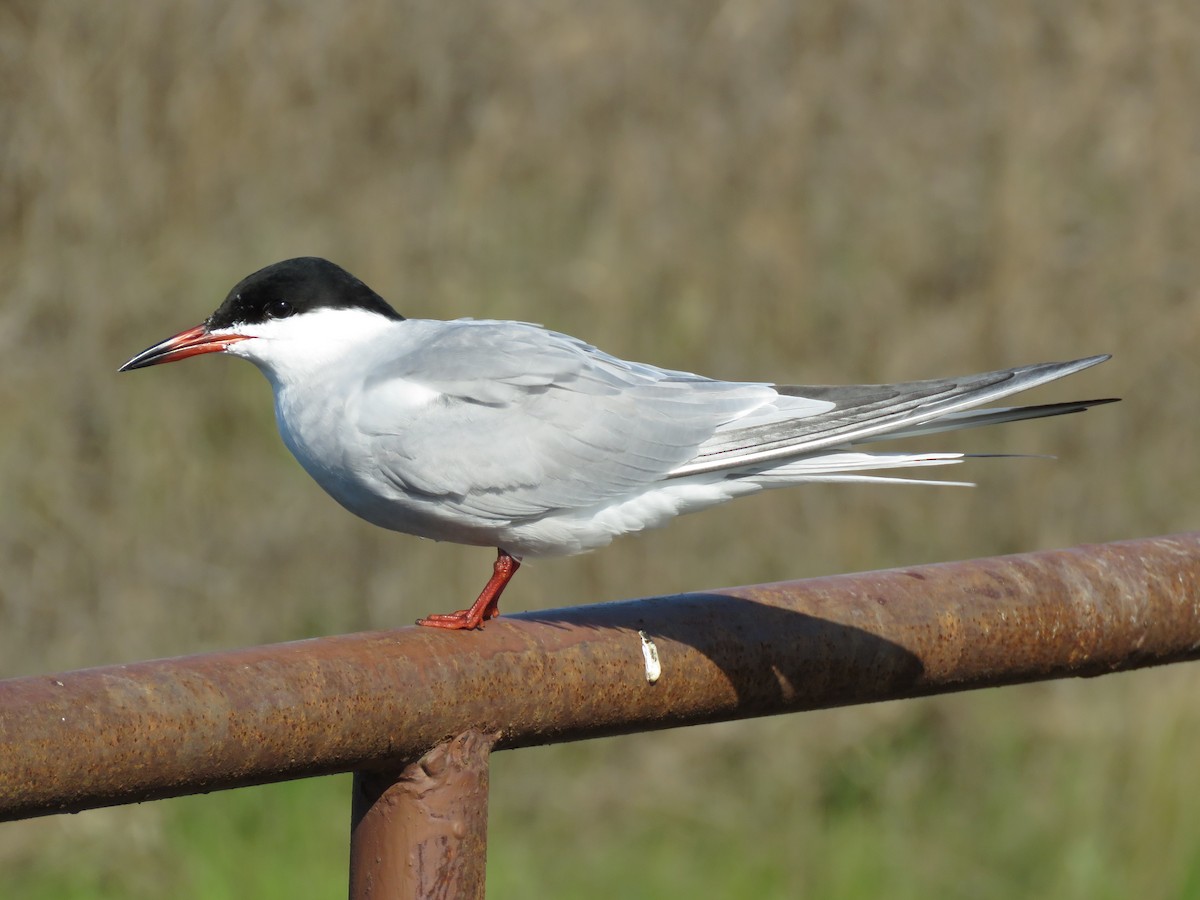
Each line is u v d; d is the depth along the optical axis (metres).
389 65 13.67
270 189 13.08
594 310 12.55
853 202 13.48
